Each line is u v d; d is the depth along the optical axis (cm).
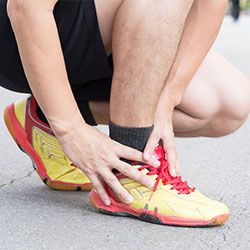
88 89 242
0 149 330
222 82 244
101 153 210
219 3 233
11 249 197
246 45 993
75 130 206
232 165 317
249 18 2412
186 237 207
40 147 248
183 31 232
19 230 211
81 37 221
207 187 273
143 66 205
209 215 213
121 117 212
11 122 251
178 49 230
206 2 232
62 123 205
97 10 217
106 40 223
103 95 242
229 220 225
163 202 214
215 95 243
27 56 198
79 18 218
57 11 217
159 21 203
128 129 212
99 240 204
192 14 233
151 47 204
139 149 214
